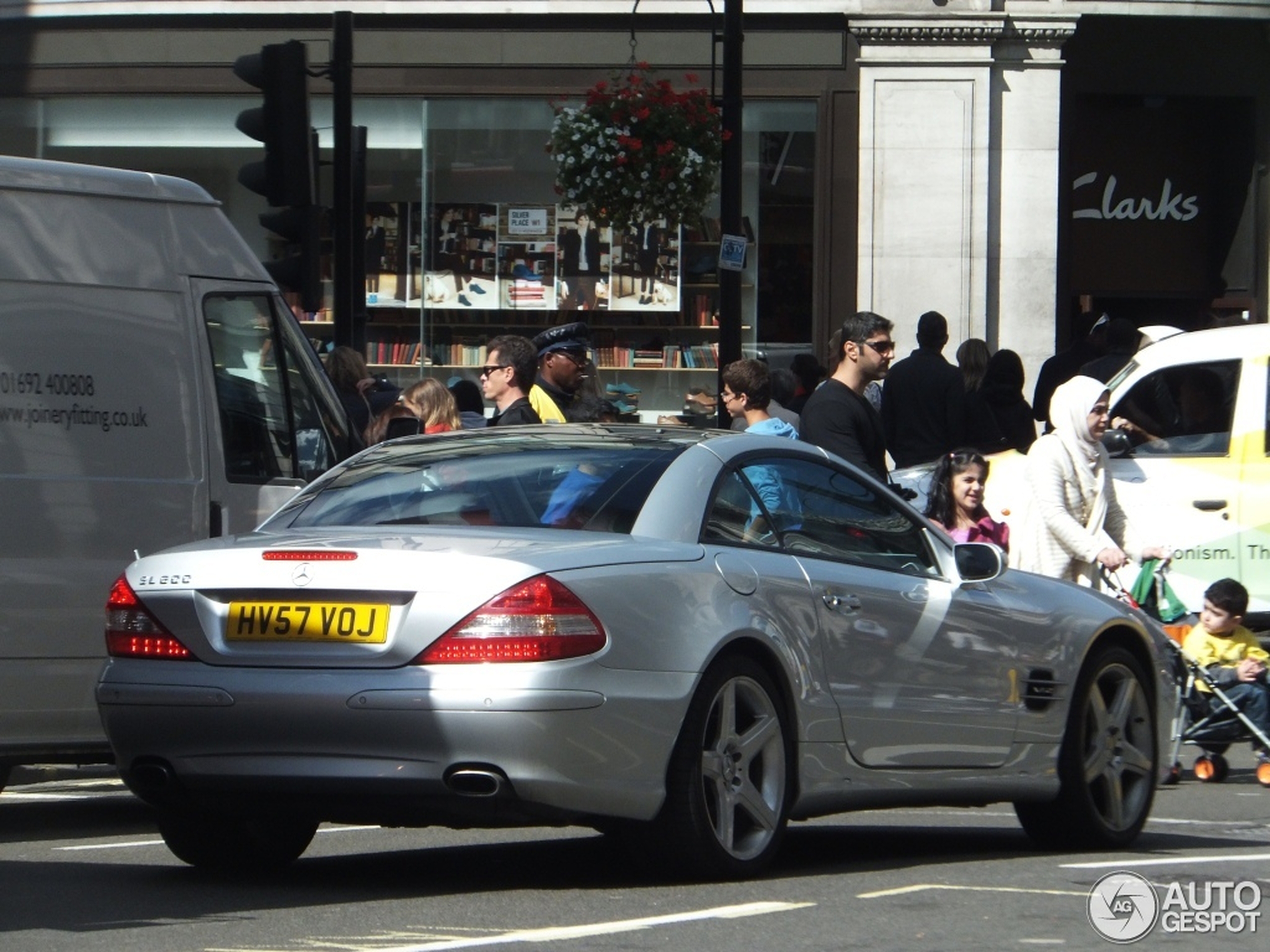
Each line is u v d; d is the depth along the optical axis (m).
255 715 18.77
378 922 17.98
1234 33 64.94
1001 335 59.53
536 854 23.48
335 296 39.19
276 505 28.75
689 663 19.41
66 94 60.22
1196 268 66.50
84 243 26.80
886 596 22.11
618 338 60.09
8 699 25.53
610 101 50.06
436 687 18.22
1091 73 64.75
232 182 60.03
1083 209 66.00
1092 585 33.41
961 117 58.97
